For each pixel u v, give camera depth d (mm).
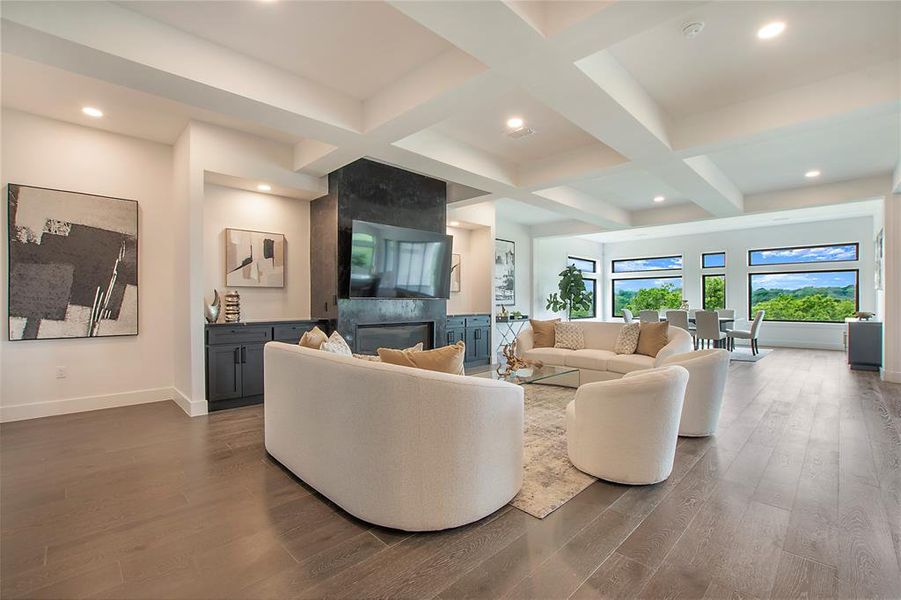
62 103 3545
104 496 2330
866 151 4527
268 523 2057
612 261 11898
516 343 5789
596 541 1886
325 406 2260
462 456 1974
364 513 2039
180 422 3705
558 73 2557
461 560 1757
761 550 1813
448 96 2873
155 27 2500
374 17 2482
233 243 4617
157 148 4418
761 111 3367
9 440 3213
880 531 1954
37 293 3748
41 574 1668
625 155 3887
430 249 5547
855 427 3529
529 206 7609
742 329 9609
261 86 2920
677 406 2477
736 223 8914
